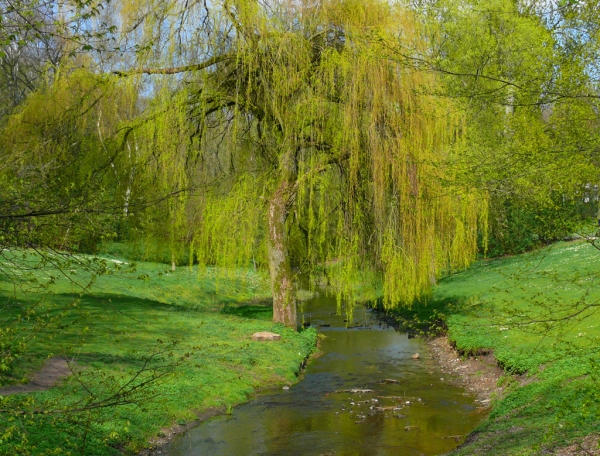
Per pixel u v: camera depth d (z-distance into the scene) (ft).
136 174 68.80
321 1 70.28
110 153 68.74
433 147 66.44
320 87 68.33
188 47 70.64
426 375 60.80
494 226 124.77
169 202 67.67
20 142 52.90
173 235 74.23
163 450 38.75
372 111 66.33
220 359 58.29
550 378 43.11
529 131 34.71
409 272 69.15
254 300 115.96
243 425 44.37
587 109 31.76
